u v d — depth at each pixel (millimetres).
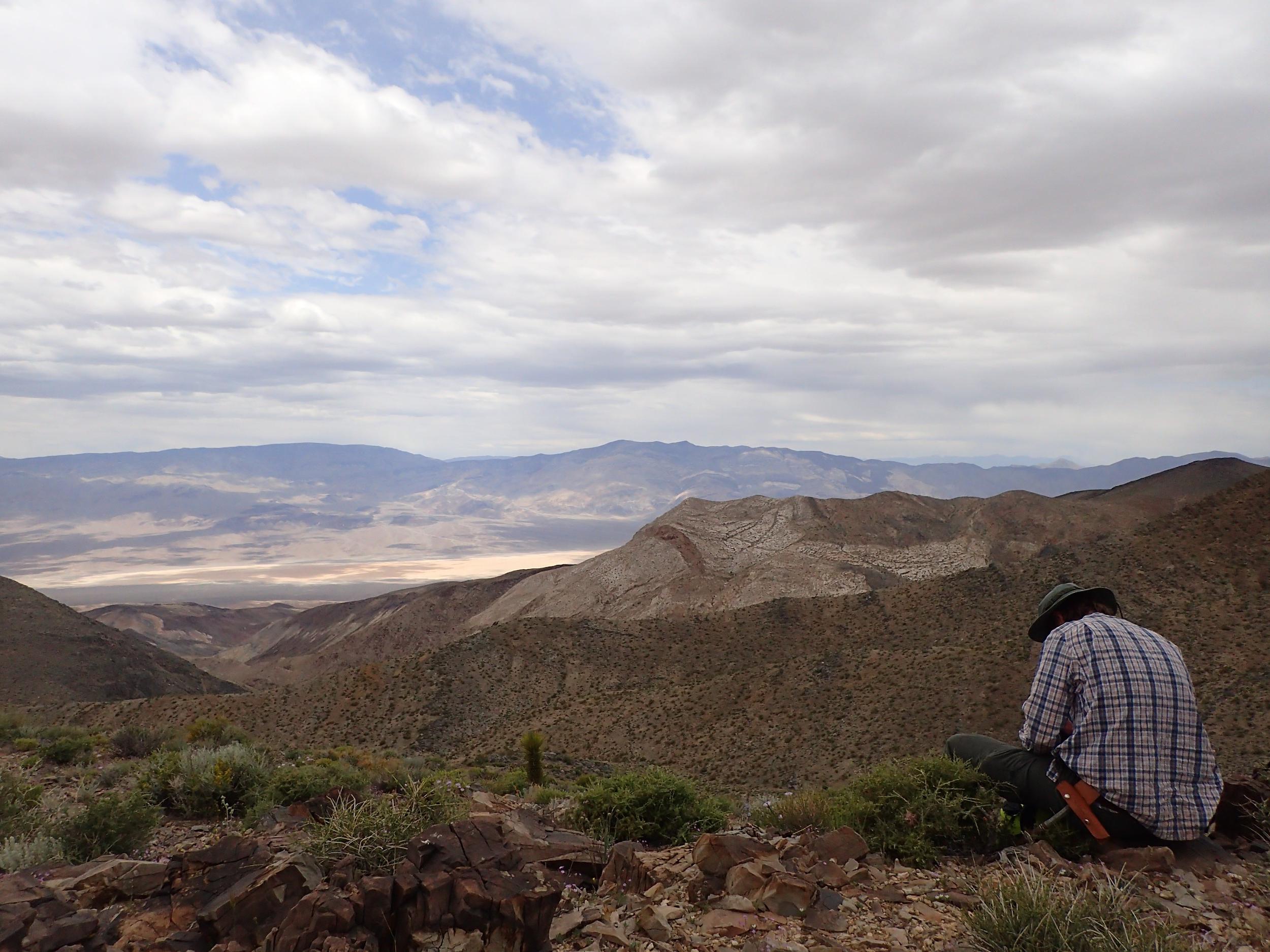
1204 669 55594
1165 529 82812
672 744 70000
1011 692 57719
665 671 110750
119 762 18734
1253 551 70875
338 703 91250
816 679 73562
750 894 6004
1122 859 6230
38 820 9562
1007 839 6949
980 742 7859
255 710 86562
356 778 13320
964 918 5406
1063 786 6547
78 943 5418
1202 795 6344
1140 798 6207
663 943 5445
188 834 10258
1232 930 5281
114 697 142875
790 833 8344
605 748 72375
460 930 5113
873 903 5883
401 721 88812
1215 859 6375
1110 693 6375
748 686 77000
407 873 5359
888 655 74000
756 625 119562
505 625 121375
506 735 82062
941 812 7016
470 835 6098
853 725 61875
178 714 80000
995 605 88875
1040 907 5035
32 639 150750
